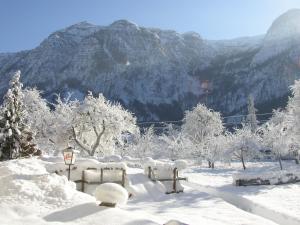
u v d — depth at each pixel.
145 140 57.84
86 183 15.62
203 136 70.25
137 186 16.69
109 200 8.53
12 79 23.53
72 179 15.60
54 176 11.20
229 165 50.16
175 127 94.56
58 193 9.81
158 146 59.59
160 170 18.14
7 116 22.75
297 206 16.69
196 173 37.59
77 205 8.55
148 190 16.80
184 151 57.44
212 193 22.64
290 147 42.38
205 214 13.20
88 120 38.16
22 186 9.91
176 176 18.38
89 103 38.38
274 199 19.00
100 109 38.62
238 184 25.53
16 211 8.42
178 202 15.71
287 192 21.88
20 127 23.39
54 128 38.78
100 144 40.16
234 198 20.38
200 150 55.25
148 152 56.12
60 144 38.47
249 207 17.77
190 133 71.25
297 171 27.61
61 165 15.67
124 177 16.31
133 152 55.44
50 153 40.94
